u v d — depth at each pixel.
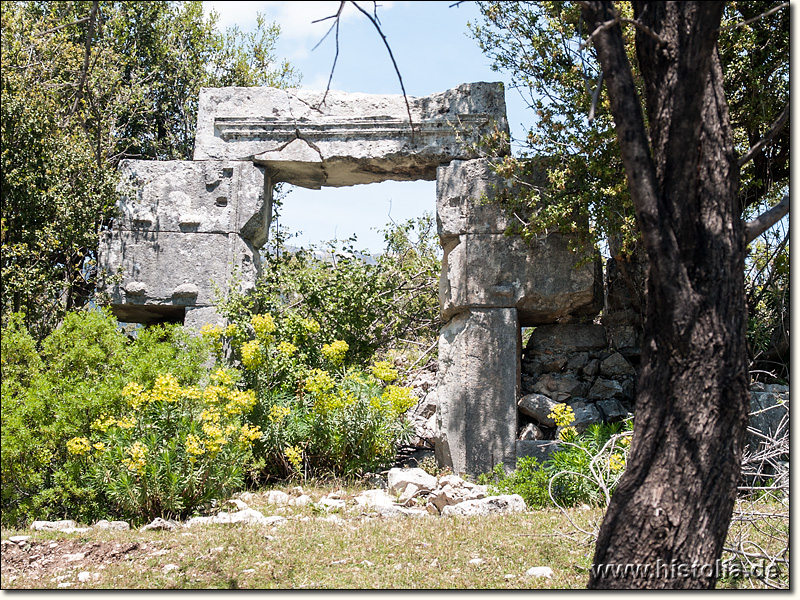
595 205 9.67
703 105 4.58
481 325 10.39
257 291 11.03
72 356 8.38
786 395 9.24
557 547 6.62
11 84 10.52
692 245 4.50
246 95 11.34
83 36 13.62
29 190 10.34
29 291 9.98
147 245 11.03
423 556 6.50
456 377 10.39
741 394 4.40
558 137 9.95
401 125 10.96
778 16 9.46
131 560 6.38
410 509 8.02
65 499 7.78
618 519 4.42
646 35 4.69
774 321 10.22
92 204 10.80
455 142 10.84
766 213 4.69
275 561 6.32
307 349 10.55
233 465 7.82
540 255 10.40
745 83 9.57
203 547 6.52
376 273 11.59
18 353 8.25
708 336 4.37
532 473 8.85
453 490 8.74
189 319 10.85
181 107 15.14
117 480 7.46
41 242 10.24
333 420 9.70
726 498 4.33
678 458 4.33
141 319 11.73
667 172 4.55
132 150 14.88
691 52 4.43
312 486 9.30
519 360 10.73
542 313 10.60
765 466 8.77
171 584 5.83
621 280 11.06
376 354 12.79
